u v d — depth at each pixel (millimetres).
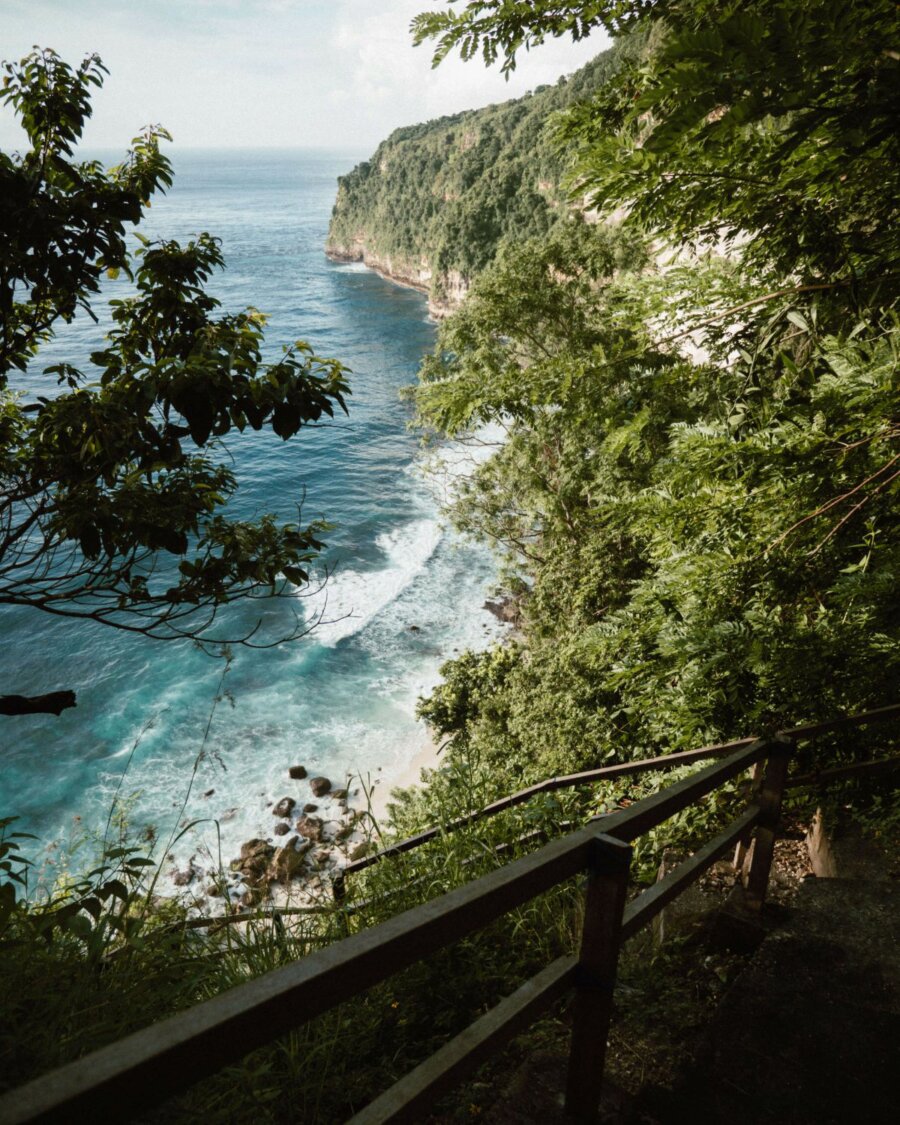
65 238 3939
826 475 3994
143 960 2770
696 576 4863
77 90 4148
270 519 4938
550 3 2807
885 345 3777
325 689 26469
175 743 23969
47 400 3814
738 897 3309
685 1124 2209
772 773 3068
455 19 2850
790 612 4762
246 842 19484
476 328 19422
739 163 2715
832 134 1978
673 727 5195
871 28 1458
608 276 19234
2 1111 732
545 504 21219
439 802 5168
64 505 4098
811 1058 2426
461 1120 2414
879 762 3727
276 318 99812
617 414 5031
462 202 108750
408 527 39500
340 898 4238
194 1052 909
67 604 31016
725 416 4598
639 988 3000
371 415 59844
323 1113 2455
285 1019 1032
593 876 1815
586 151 2408
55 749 23562
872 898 3211
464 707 21953
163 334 4797
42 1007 2203
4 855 2279
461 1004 3117
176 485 4512
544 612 20734
